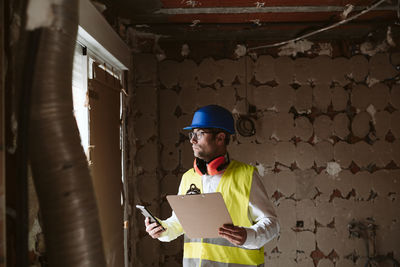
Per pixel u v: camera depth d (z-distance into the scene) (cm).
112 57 258
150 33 333
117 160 272
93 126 218
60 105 109
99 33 219
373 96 341
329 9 282
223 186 194
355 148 339
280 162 339
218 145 200
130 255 309
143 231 334
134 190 331
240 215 188
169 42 347
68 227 107
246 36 338
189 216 171
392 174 338
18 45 107
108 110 253
